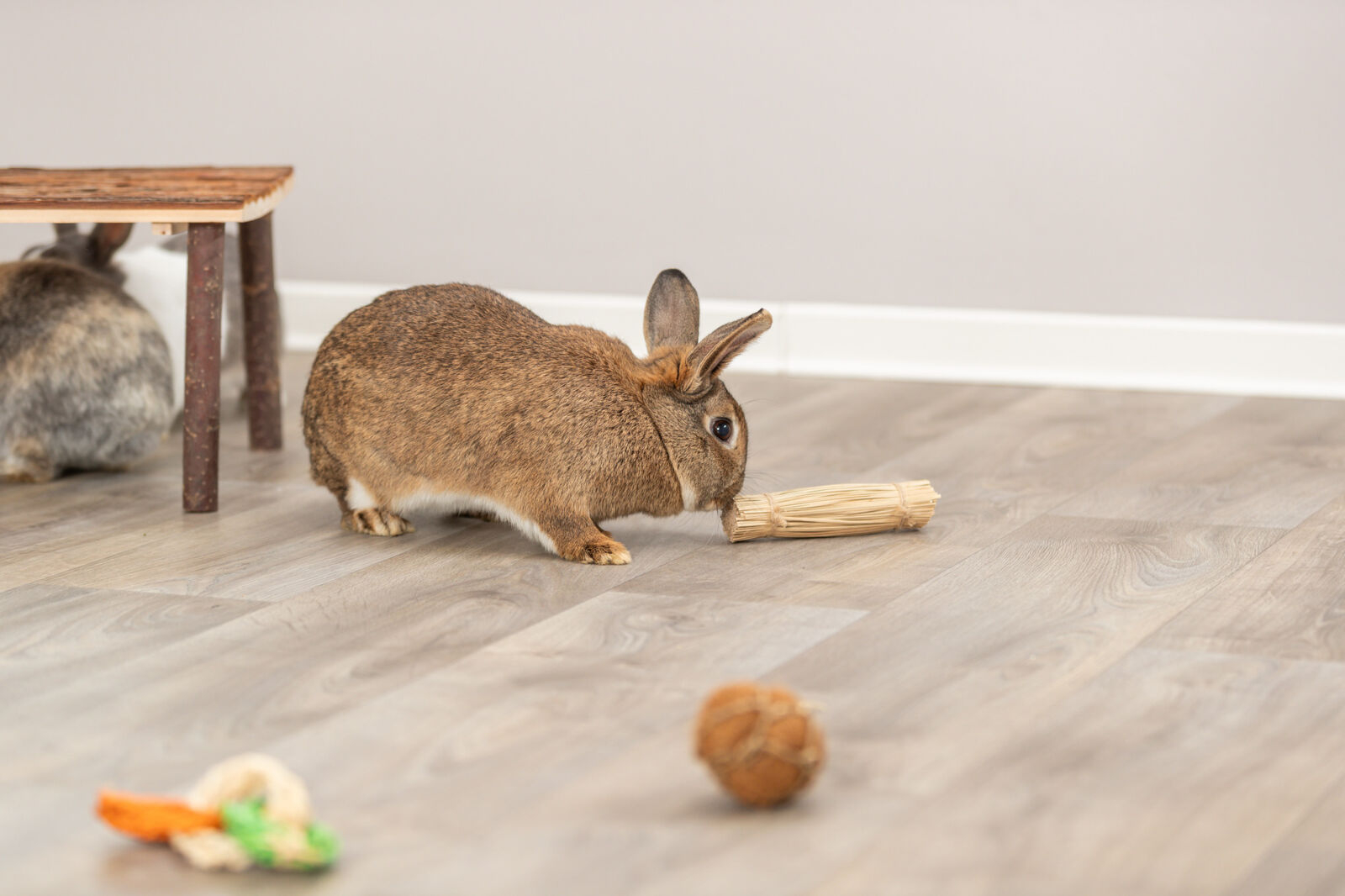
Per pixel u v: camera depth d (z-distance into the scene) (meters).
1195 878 1.32
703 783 1.53
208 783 1.41
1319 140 3.84
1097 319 4.05
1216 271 3.97
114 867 1.38
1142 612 2.10
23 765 1.60
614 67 4.32
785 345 4.30
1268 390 3.92
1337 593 2.18
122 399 3.01
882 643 1.97
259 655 1.94
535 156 4.43
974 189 4.12
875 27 4.11
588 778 1.54
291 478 3.04
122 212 2.65
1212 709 1.72
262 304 3.22
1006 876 1.32
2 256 4.66
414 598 2.20
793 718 1.44
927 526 2.63
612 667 1.88
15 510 2.78
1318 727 1.67
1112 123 3.97
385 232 4.57
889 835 1.41
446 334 2.44
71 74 4.68
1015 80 4.03
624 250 4.42
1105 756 1.59
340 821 1.45
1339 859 1.35
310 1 4.49
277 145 4.59
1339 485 2.90
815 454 3.26
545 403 2.35
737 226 4.32
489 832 1.42
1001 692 1.78
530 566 2.38
